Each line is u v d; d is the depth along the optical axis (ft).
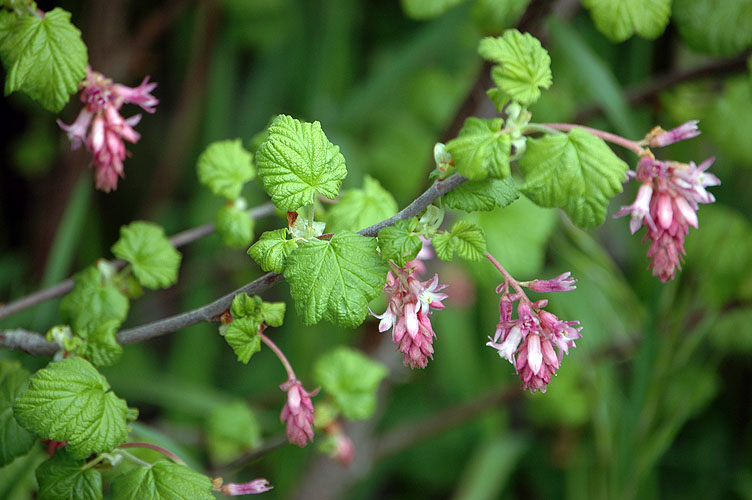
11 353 2.76
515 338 2.17
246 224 2.53
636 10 2.48
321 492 3.27
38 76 2.26
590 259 3.50
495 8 2.77
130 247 2.49
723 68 2.84
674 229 2.17
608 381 3.67
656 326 3.06
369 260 2.13
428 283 2.16
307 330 3.89
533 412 3.76
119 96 2.33
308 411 2.27
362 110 3.83
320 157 2.15
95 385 2.20
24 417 2.15
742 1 2.66
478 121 2.14
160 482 2.22
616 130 3.25
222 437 2.80
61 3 3.81
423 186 3.27
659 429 3.58
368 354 3.21
